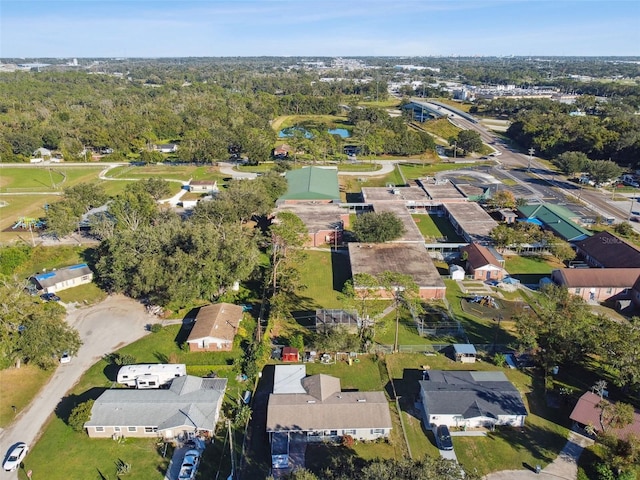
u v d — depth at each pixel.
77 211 111.94
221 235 87.75
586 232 106.50
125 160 191.50
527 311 79.00
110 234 100.88
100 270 83.88
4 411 57.41
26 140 188.62
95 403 55.16
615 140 170.50
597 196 140.38
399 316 77.62
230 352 68.50
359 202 138.00
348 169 174.88
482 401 56.03
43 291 84.75
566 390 59.06
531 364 65.31
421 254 94.69
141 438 53.16
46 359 62.94
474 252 95.31
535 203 126.81
